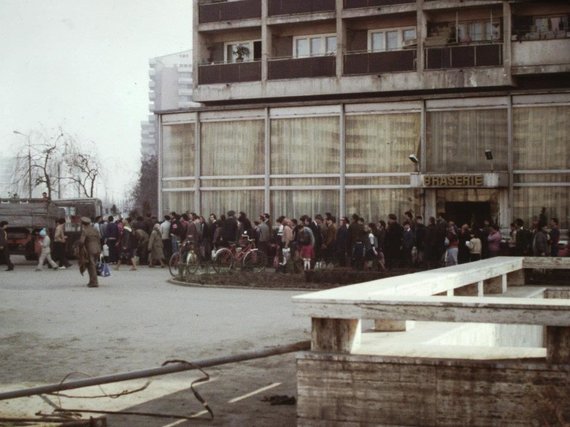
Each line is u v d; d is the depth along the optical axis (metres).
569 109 35.34
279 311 17.75
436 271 9.91
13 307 18.84
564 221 35.47
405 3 41.56
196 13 47.09
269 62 45.16
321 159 39.66
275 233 37.78
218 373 10.33
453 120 37.06
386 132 38.31
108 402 8.74
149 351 12.45
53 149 77.31
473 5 39.97
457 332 7.80
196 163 42.31
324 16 43.56
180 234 35.88
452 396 5.84
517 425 5.71
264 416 8.03
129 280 27.92
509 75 39.28
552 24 39.72
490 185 35.88
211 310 18.02
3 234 33.62
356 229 29.55
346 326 6.14
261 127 41.00
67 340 13.62
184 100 197.38
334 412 6.09
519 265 13.23
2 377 10.45
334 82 43.38
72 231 40.66
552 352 5.71
